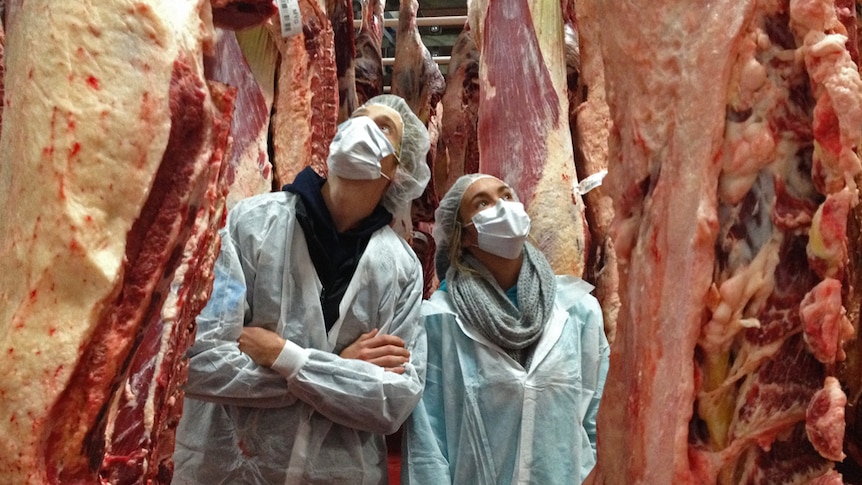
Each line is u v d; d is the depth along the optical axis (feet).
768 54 4.34
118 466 3.68
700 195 4.40
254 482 7.39
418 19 16.02
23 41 3.59
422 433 8.04
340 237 7.95
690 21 4.46
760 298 4.38
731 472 4.54
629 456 4.76
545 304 8.48
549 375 8.09
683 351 4.42
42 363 3.29
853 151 4.11
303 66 10.17
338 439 7.66
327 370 7.29
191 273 3.84
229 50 9.70
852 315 5.11
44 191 3.35
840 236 4.15
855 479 5.49
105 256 3.38
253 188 9.61
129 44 3.49
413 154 8.47
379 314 7.93
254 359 7.26
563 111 10.20
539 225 9.77
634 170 4.77
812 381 4.33
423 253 15.03
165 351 3.78
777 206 4.35
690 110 4.45
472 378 8.16
